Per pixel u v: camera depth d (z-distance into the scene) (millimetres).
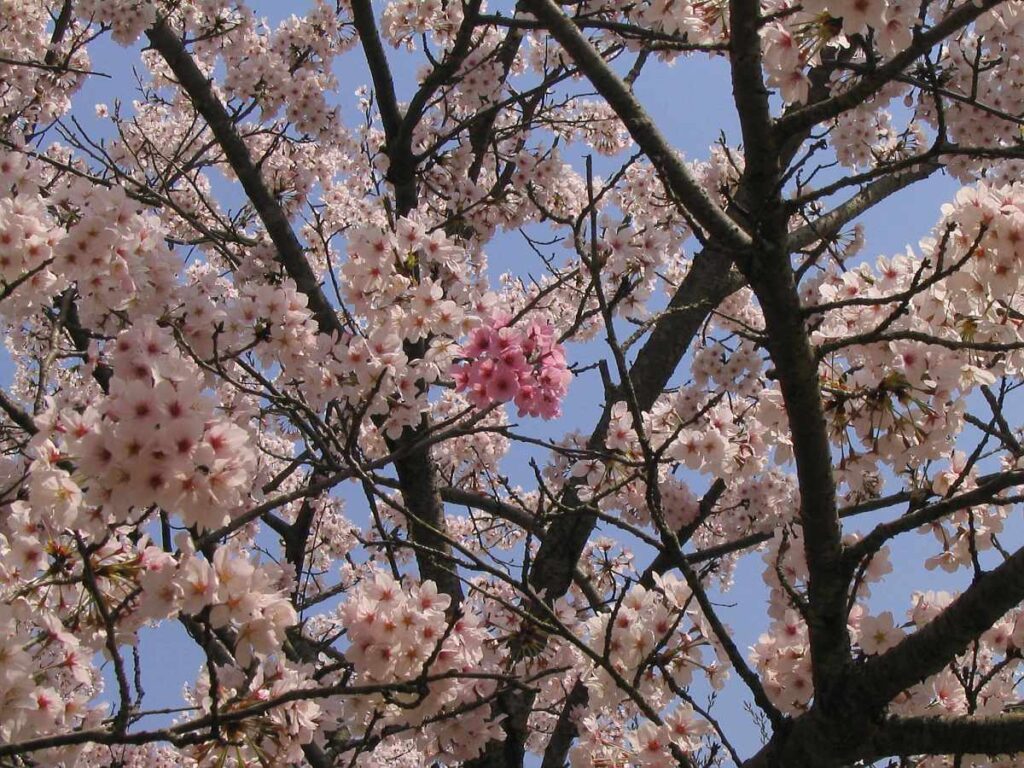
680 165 3291
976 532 3740
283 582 6277
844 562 3225
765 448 4699
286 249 6477
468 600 3973
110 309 3951
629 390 3293
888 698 3156
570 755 3834
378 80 6793
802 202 3100
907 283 3441
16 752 2479
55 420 2691
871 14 2854
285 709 2900
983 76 5785
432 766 4859
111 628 2531
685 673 3625
